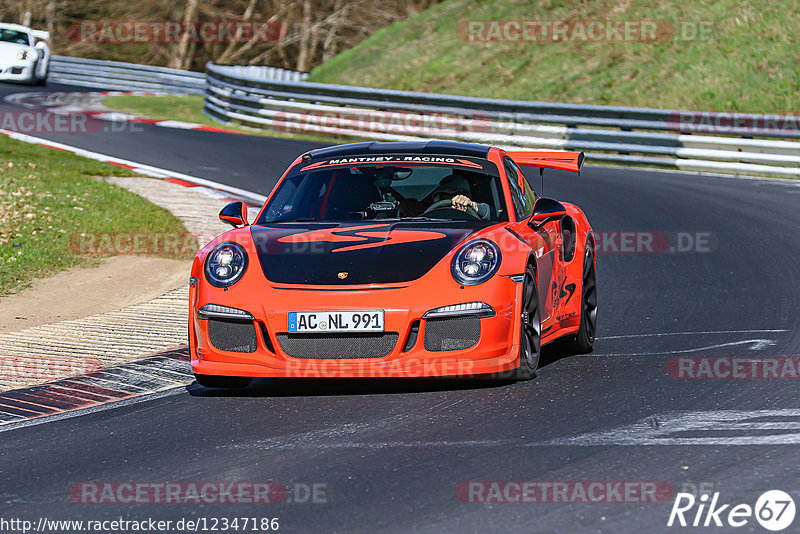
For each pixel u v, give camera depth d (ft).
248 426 60.95
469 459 52.24
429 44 342.44
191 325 68.18
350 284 65.26
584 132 227.61
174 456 55.47
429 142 84.84
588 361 77.30
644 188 185.68
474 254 66.64
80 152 213.46
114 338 89.25
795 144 202.28
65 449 58.13
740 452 51.98
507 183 77.87
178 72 394.11
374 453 54.03
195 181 187.11
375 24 476.54
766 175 204.64
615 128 239.09
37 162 189.26
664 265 124.06
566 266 79.92
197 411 65.31
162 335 89.97
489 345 65.16
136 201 160.04
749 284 110.63
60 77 414.82
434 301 64.39
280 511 45.75
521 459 51.90
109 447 58.03
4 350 85.51
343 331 64.03
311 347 64.80
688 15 297.33
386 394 67.36
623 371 72.59
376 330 63.93
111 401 69.05
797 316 92.79
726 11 293.43
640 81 280.92
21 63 339.98
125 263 122.72
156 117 291.38
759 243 134.41
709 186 188.65
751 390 65.21
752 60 271.08
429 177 77.97
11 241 127.44
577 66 298.15
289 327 64.49
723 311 97.19
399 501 46.32
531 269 70.13
